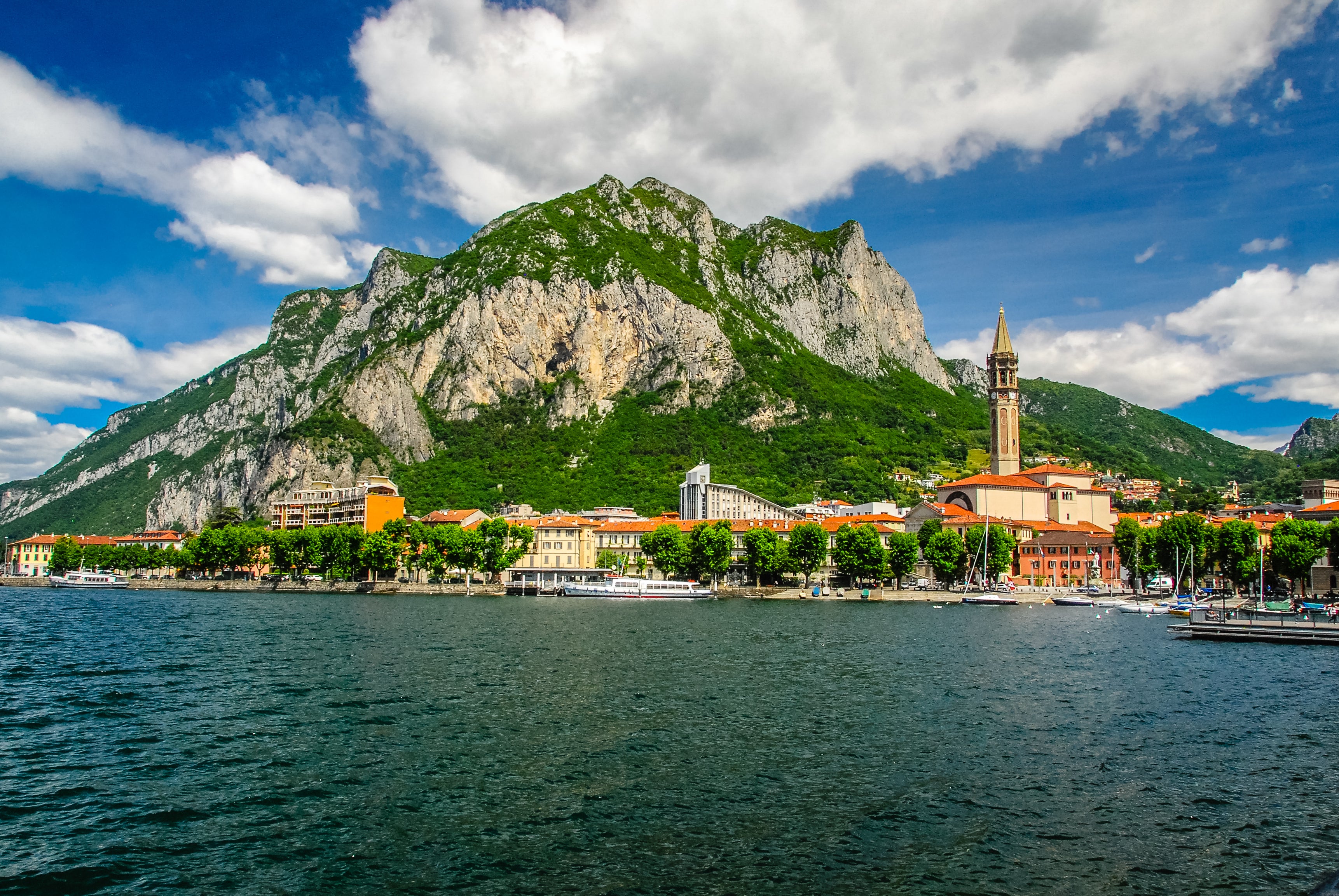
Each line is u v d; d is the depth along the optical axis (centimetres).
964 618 15050
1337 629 11262
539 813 4072
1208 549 19550
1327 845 3788
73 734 5497
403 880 3356
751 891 3266
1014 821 4028
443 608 16712
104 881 3341
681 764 4869
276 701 6538
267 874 3406
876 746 5300
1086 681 7838
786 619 14488
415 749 5159
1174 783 4634
